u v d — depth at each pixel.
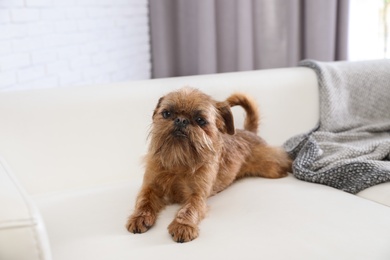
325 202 0.88
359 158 1.03
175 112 0.87
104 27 1.59
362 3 1.79
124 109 1.08
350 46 1.84
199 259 0.71
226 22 1.90
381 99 1.27
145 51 1.92
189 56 1.96
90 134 1.05
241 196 0.92
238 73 1.22
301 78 1.24
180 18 1.92
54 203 0.91
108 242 0.76
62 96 1.04
